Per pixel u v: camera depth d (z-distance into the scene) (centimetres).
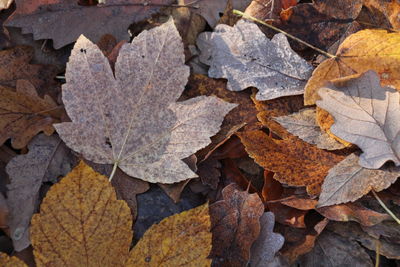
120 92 84
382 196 84
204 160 85
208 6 89
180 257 80
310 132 85
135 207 83
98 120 83
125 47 84
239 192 83
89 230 80
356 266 83
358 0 87
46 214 79
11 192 83
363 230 83
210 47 88
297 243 83
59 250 79
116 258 80
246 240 82
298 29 88
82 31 87
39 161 84
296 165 84
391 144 83
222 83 87
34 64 87
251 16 89
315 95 85
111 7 87
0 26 87
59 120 85
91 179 80
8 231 82
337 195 82
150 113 84
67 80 83
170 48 84
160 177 83
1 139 83
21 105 84
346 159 83
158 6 88
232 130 84
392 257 82
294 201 83
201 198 84
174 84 84
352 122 83
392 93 83
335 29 88
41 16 86
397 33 85
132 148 83
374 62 85
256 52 87
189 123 84
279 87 86
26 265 79
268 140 84
